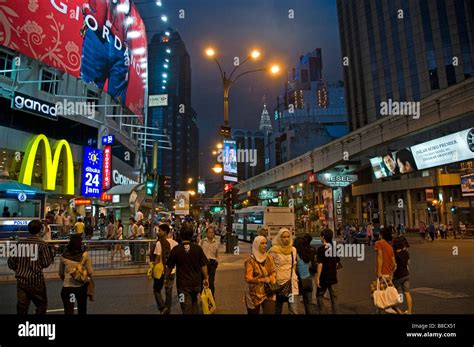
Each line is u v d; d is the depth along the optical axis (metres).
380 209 59.66
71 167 32.16
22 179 27.91
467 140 25.03
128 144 47.28
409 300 7.05
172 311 7.93
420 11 65.19
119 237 17.80
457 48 61.81
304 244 7.08
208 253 8.66
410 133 26.05
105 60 35.47
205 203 27.08
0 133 27.67
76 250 6.07
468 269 13.38
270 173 55.38
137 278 12.82
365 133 31.22
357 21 75.31
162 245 7.53
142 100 44.81
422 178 53.06
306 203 49.91
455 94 22.06
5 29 25.62
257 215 31.92
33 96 29.55
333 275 6.73
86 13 32.84
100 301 8.87
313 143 108.56
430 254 19.61
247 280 5.57
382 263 6.66
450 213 49.78
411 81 65.31
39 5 28.08
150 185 16.22
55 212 26.16
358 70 74.62
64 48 30.02
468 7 62.34
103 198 35.47
